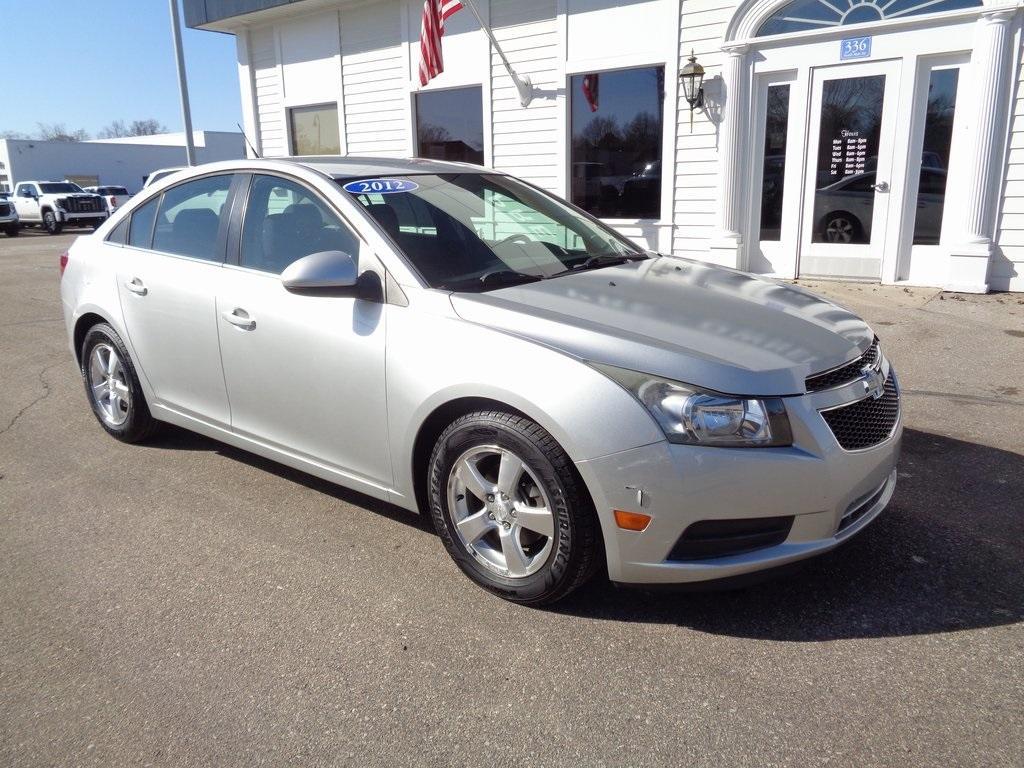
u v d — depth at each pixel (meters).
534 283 3.31
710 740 2.26
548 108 10.53
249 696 2.50
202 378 3.95
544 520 2.79
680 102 9.39
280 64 13.49
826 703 2.40
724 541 2.61
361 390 3.22
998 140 7.74
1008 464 4.11
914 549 3.27
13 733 2.37
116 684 2.57
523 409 2.72
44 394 5.90
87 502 3.94
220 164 4.08
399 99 12.09
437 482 3.05
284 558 3.36
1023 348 6.19
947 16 7.68
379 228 3.31
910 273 8.59
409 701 2.46
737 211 9.24
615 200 10.34
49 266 15.07
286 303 3.48
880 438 2.89
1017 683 2.46
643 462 2.55
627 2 9.53
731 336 2.84
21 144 42.34
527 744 2.27
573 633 2.79
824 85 8.55
